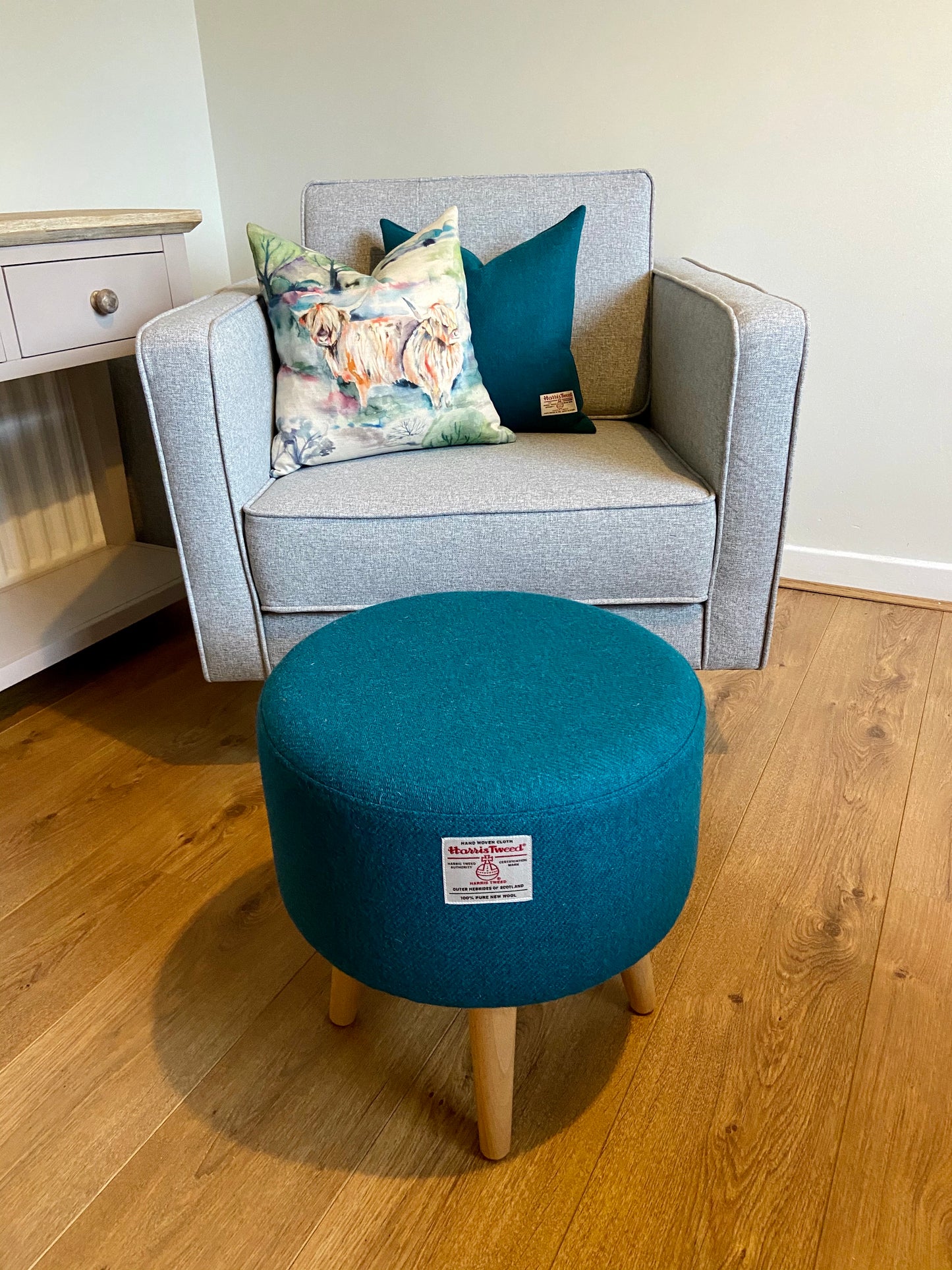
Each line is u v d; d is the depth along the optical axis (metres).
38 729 1.70
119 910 1.27
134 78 2.12
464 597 1.14
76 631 1.75
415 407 1.50
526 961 0.87
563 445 1.58
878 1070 1.02
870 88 1.78
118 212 1.57
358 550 1.34
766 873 1.31
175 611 2.19
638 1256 0.85
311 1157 0.94
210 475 1.32
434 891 0.83
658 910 0.93
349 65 2.18
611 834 0.84
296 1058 1.06
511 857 0.81
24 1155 0.94
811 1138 0.95
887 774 1.52
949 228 1.82
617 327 1.77
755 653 1.43
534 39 1.99
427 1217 0.88
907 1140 0.94
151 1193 0.91
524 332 1.61
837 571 2.17
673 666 0.98
